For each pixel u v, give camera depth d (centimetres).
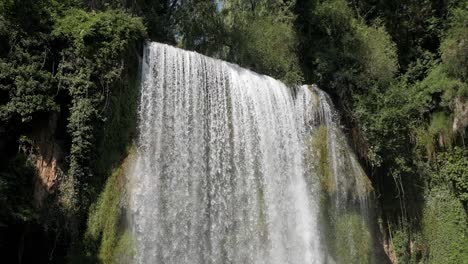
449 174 2395
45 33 1599
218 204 1809
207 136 1861
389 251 2319
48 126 1550
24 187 1481
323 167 2128
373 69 2431
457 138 2408
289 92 2222
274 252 1897
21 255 1491
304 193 2072
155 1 2600
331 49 2494
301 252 1964
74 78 1581
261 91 2103
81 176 1540
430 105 2491
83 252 1497
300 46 2558
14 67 1522
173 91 1822
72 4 1761
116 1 2230
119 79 1673
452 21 2677
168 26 2656
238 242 1817
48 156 1534
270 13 2855
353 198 2156
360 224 2138
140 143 1692
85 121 1556
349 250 2073
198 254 1706
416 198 2395
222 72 1991
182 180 1739
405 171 2352
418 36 2842
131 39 1742
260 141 2017
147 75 1781
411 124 2420
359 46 2489
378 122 2308
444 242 2338
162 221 1648
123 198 1577
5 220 1412
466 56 2453
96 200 1555
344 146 2258
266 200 1947
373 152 2311
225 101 1948
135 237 1573
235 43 2594
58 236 1493
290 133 2144
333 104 2377
